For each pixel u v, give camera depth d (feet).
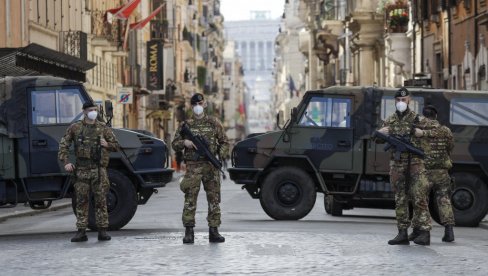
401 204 94.02
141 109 458.09
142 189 114.93
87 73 321.11
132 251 88.63
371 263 80.07
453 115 131.95
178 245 92.89
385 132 94.32
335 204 147.74
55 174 112.98
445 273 75.05
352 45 358.02
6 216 153.69
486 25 212.64
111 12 333.01
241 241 96.02
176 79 591.37
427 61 270.26
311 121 132.67
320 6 490.49
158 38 516.73
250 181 132.87
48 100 113.50
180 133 94.02
